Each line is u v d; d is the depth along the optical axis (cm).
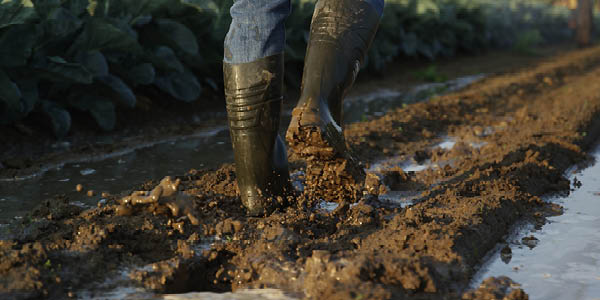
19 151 858
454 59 2898
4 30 859
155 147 927
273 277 406
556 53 3453
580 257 480
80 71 936
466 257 446
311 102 454
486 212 532
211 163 815
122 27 1069
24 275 372
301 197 546
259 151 499
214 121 1177
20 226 519
